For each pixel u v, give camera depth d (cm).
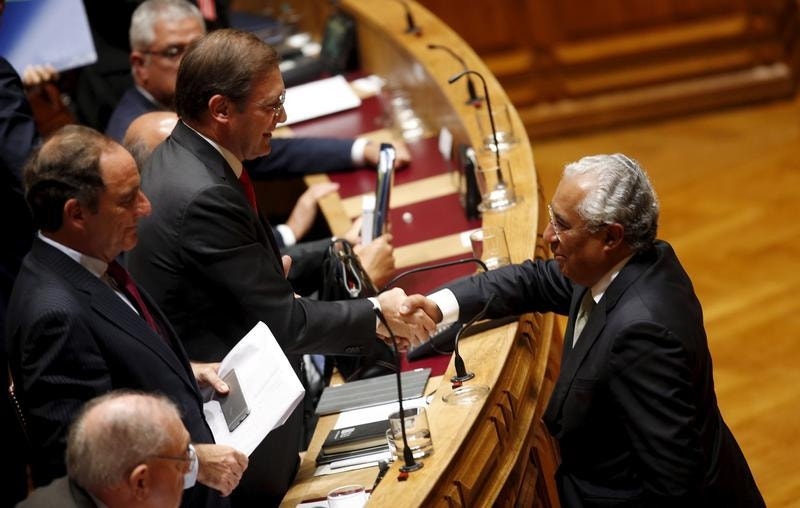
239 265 1072
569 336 1052
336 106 2048
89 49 1752
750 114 3069
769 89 3097
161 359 967
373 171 1758
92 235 941
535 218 1348
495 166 1453
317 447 1113
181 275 1080
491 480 976
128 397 838
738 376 1898
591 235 962
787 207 2497
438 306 1145
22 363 920
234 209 1074
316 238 1727
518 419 1066
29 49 1733
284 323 1078
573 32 3123
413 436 940
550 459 1179
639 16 3102
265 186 1950
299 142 1798
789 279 2192
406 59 1927
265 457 1038
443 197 1603
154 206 1088
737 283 2212
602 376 948
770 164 2741
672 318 930
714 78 3112
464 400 1017
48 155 929
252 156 1123
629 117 3155
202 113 1088
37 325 912
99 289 948
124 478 814
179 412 951
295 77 2247
